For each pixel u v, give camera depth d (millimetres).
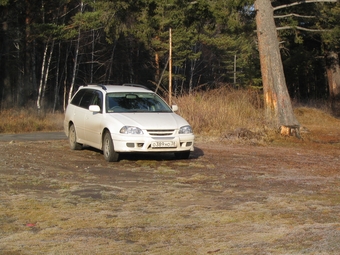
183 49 47094
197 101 20016
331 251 4996
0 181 9016
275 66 19234
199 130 18500
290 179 9844
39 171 10180
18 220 6668
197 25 22078
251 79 39438
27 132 22828
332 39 30188
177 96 21234
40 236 6012
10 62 35906
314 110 26969
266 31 19359
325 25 30625
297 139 17312
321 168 11352
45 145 14797
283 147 15664
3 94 35750
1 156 11828
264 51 19375
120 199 7867
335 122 25516
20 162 11133
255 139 16531
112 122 11633
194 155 13180
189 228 6266
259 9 19500
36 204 7387
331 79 35812
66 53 44031
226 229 6184
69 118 13898
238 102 20578
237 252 5219
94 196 8078
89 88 13633
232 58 56438
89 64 50375
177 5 20969
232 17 19828
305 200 7832
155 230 6203
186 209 7227
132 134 11281
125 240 5840
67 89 48938
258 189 8797
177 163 11688
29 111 28594
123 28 28453
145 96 12836
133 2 25156
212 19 21234
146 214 6938
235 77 52781
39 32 31953
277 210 7141
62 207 7277
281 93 19078
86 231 6191
